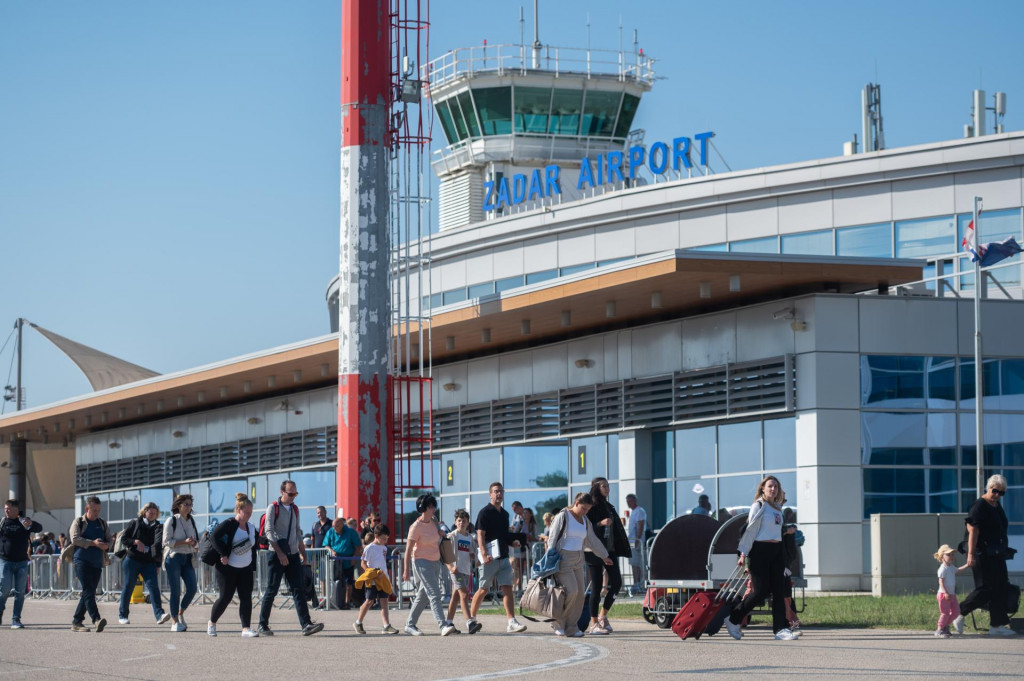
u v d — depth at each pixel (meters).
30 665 15.94
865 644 17.27
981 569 18.30
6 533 23.88
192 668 15.23
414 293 54.41
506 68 68.50
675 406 33.44
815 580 29.52
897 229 43.09
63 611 30.41
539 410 37.84
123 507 59.75
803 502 30.03
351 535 29.23
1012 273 41.53
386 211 32.56
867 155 43.44
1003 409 31.06
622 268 30.19
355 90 32.47
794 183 44.47
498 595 29.12
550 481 38.06
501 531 20.94
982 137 41.88
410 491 42.12
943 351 30.81
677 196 46.59
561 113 69.69
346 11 32.84
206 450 53.34
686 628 18.52
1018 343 31.31
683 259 28.73
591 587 20.28
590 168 53.06
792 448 30.66
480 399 39.94
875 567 26.69
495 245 51.16
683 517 21.05
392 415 32.28
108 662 16.23
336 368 43.16
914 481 30.33
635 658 15.77
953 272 42.09
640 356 34.78
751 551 18.36
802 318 30.33
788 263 29.31
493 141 69.94
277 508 20.92
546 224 49.72
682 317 33.75
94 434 62.62
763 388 31.17
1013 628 18.70
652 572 21.30
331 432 46.09
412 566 20.78
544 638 19.44
